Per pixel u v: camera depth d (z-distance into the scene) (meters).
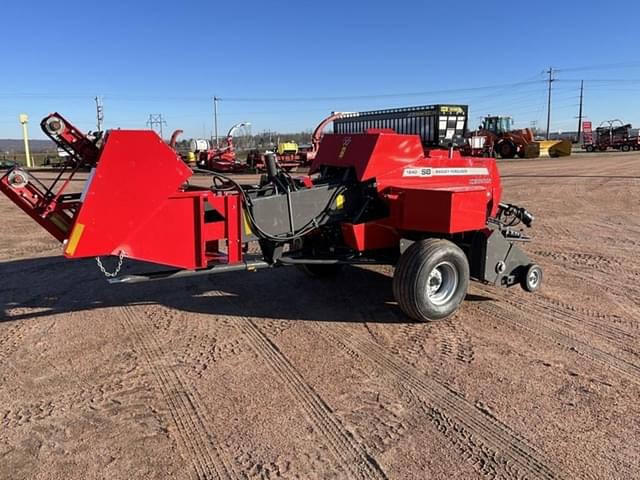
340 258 5.47
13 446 3.11
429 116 16.19
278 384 3.83
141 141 3.96
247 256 5.57
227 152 29.20
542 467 2.89
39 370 4.10
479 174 6.46
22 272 7.02
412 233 5.55
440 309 5.01
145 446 3.10
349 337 4.71
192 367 4.13
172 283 6.43
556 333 4.78
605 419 3.35
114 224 3.99
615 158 37.91
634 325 4.97
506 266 5.56
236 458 2.98
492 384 3.82
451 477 2.81
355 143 5.59
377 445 3.10
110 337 4.75
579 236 9.32
